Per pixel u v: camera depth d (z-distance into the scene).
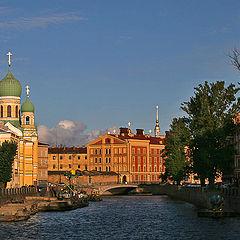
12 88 164.62
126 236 74.94
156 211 115.75
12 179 144.25
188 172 127.00
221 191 103.56
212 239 70.00
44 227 84.56
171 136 173.50
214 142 114.81
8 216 92.44
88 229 82.75
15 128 160.00
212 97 118.25
